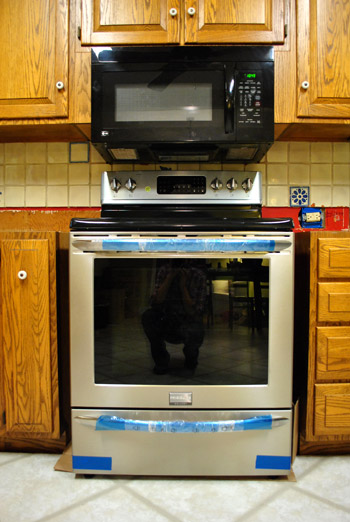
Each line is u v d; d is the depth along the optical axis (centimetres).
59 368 126
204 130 137
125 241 112
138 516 100
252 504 105
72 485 114
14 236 123
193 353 116
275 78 141
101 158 171
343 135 166
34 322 122
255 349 116
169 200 154
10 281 122
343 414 124
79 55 142
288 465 115
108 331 116
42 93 143
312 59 142
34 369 123
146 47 138
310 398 125
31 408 124
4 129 155
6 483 114
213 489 112
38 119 145
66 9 142
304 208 172
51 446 131
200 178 154
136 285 115
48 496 108
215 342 116
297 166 172
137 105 138
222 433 115
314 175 173
